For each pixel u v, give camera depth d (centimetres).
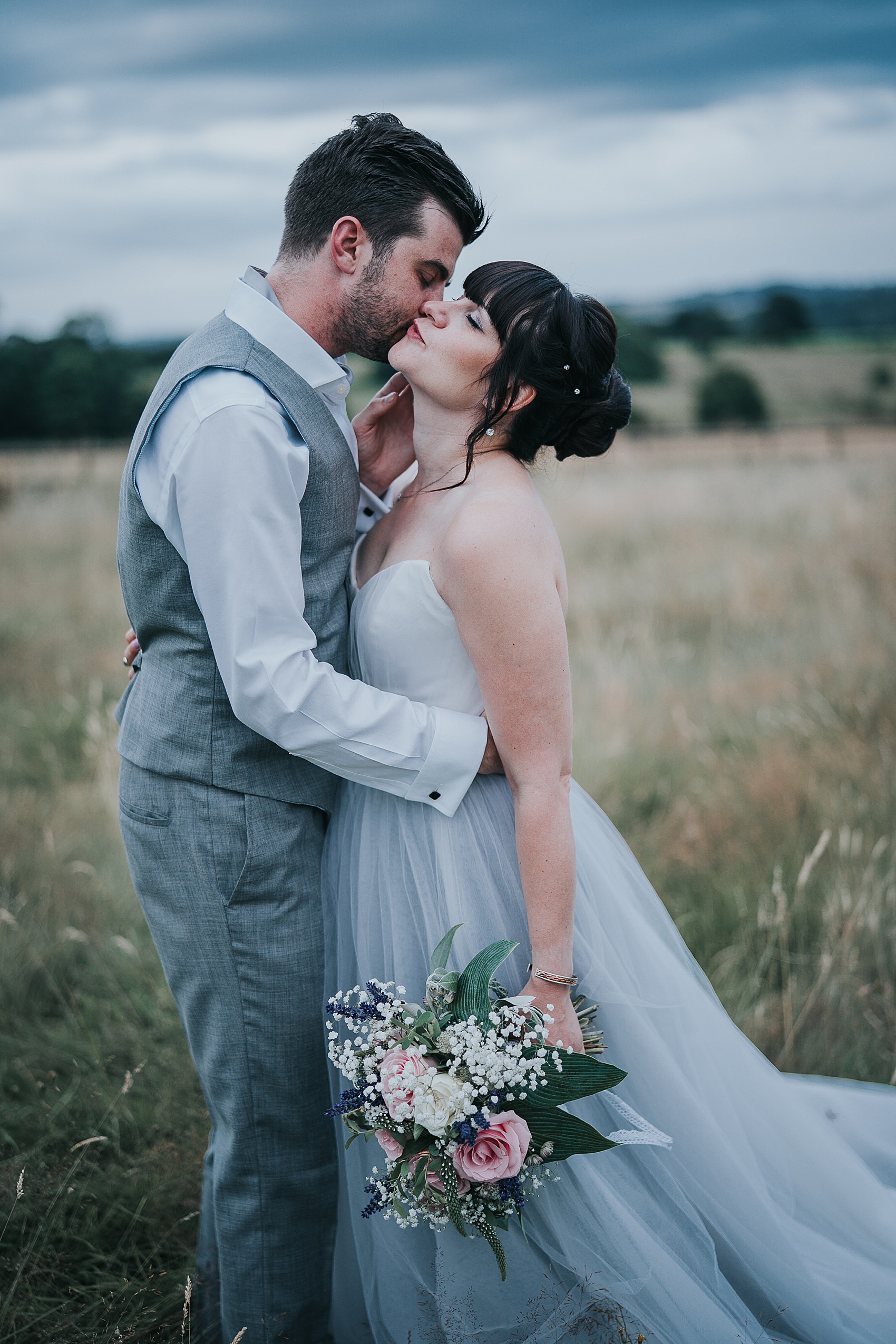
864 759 443
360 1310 209
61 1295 212
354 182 188
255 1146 194
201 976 191
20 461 2022
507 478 182
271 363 183
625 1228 179
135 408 3350
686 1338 178
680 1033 196
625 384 193
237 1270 197
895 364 4441
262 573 173
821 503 1055
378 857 189
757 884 359
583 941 189
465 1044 157
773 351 5084
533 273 181
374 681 193
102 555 978
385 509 222
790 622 651
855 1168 212
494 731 176
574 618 697
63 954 333
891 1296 198
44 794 459
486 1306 183
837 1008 295
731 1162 192
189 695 187
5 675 620
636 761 466
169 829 189
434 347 183
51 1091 274
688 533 975
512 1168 154
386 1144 161
